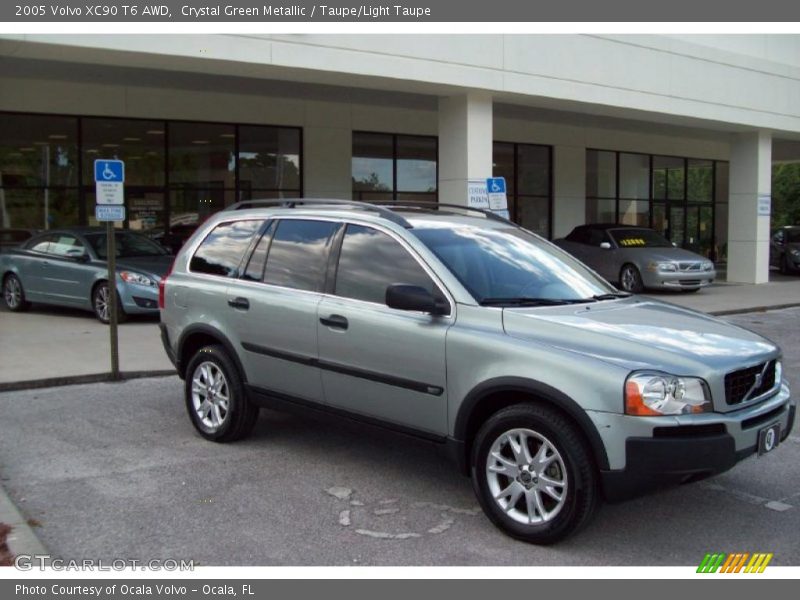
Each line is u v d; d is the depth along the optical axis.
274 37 11.70
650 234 19.59
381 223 5.32
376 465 5.72
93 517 4.73
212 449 6.09
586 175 24.23
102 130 16.34
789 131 21.20
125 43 10.55
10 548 4.19
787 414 4.70
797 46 22.83
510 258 5.36
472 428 4.68
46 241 13.46
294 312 5.50
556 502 4.29
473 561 4.20
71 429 6.64
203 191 17.50
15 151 15.57
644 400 4.00
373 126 19.42
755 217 21.33
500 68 14.31
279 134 18.28
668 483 4.09
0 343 10.48
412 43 13.16
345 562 4.18
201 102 17.08
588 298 5.23
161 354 9.73
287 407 5.71
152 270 12.44
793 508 4.97
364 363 5.07
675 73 17.64
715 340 4.57
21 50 10.46
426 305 4.63
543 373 4.25
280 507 4.91
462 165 14.62
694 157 27.45
